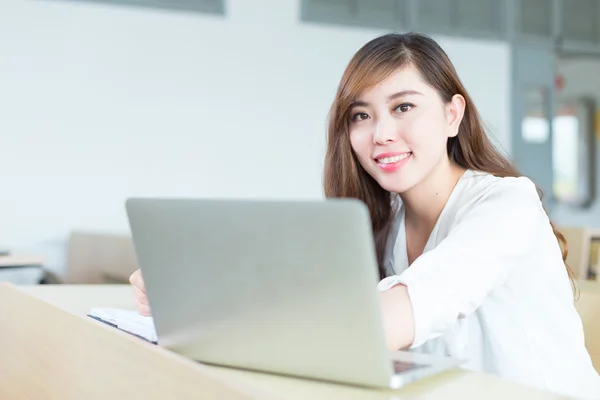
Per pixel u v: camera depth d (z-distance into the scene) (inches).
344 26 155.7
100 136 129.3
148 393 29.2
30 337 40.9
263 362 29.7
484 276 35.2
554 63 187.9
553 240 46.1
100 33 128.7
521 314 44.1
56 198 125.4
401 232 51.9
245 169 143.6
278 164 147.3
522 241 37.7
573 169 293.4
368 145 44.3
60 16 125.1
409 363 30.3
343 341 26.9
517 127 180.7
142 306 40.5
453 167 49.0
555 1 187.6
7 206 121.3
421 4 166.6
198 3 138.3
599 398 45.9
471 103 47.6
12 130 121.5
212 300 30.0
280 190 147.6
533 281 44.1
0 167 120.6
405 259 51.8
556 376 44.1
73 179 126.9
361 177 50.8
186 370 26.8
